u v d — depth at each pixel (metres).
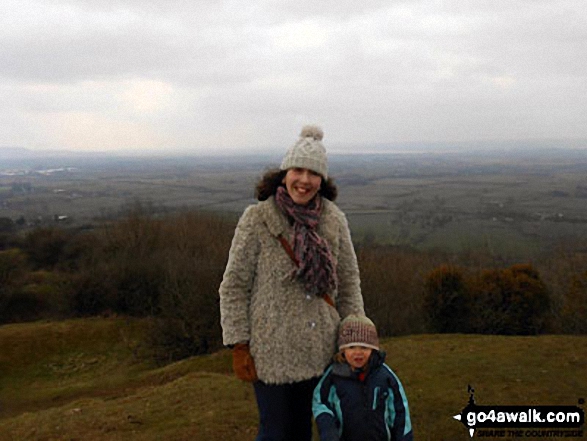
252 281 2.90
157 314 23.02
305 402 3.12
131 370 19.22
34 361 20.80
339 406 2.99
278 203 2.87
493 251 25.59
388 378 3.09
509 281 16.72
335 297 3.15
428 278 17.53
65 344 22.11
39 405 15.53
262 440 2.99
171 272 22.73
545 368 8.43
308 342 2.86
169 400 8.15
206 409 7.38
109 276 26.09
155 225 29.34
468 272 19.00
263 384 2.94
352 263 3.11
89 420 7.38
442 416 6.42
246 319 2.88
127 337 22.66
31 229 33.81
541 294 16.58
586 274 16.22
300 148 2.83
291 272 2.81
